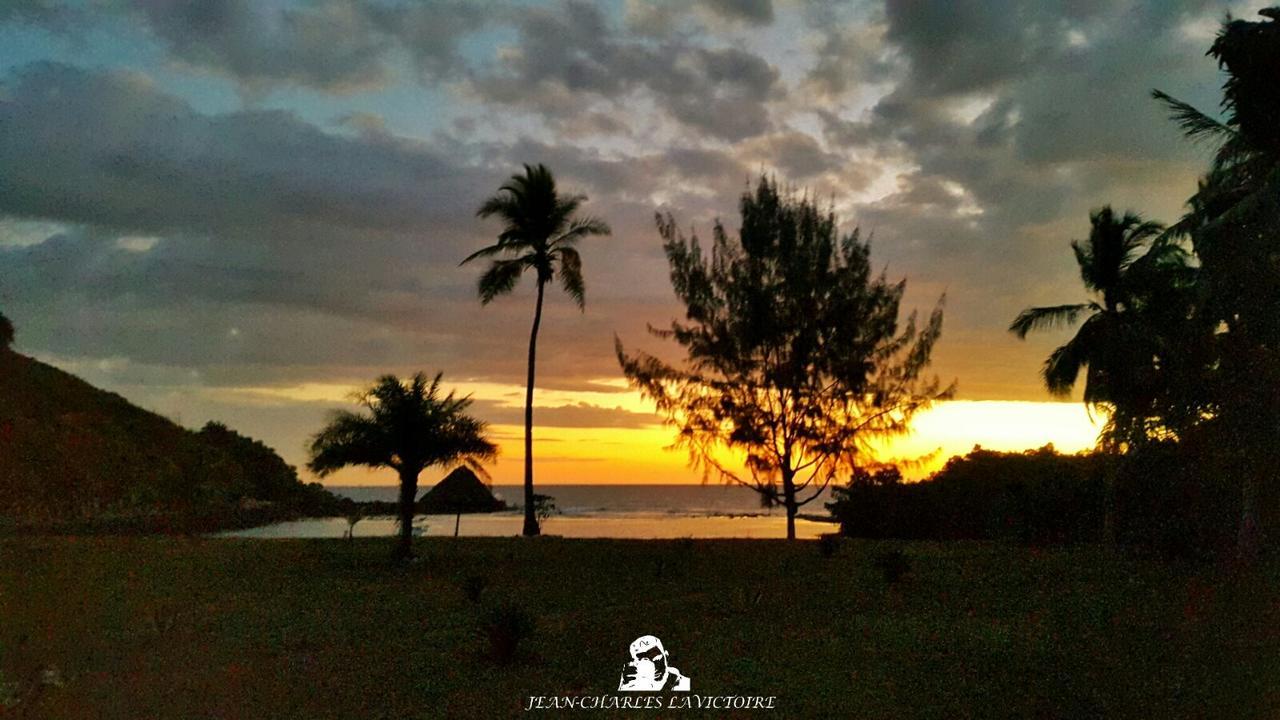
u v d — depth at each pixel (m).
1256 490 18.02
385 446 19.23
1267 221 15.05
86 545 21.92
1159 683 8.84
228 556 20.17
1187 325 18.61
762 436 28.28
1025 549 24.36
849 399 28.00
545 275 30.61
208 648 10.33
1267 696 8.35
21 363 56.56
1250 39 14.42
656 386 28.77
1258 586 14.81
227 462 65.62
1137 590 15.29
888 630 11.65
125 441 54.94
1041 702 8.20
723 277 28.77
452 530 37.66
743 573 17.72
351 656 9.98
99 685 8.62
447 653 10.15
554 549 22.34
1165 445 22.42
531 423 30.42
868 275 28.36
